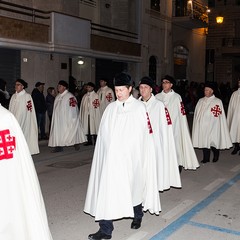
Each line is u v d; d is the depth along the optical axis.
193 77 29.33
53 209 6.23
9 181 3.42
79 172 8.79
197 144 9.80
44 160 10.09
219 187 7.66
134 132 4.76
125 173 4.70
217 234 5.31
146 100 5.99
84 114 12.75
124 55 20.52
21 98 9.92
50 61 16.25
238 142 11.09
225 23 35.97
